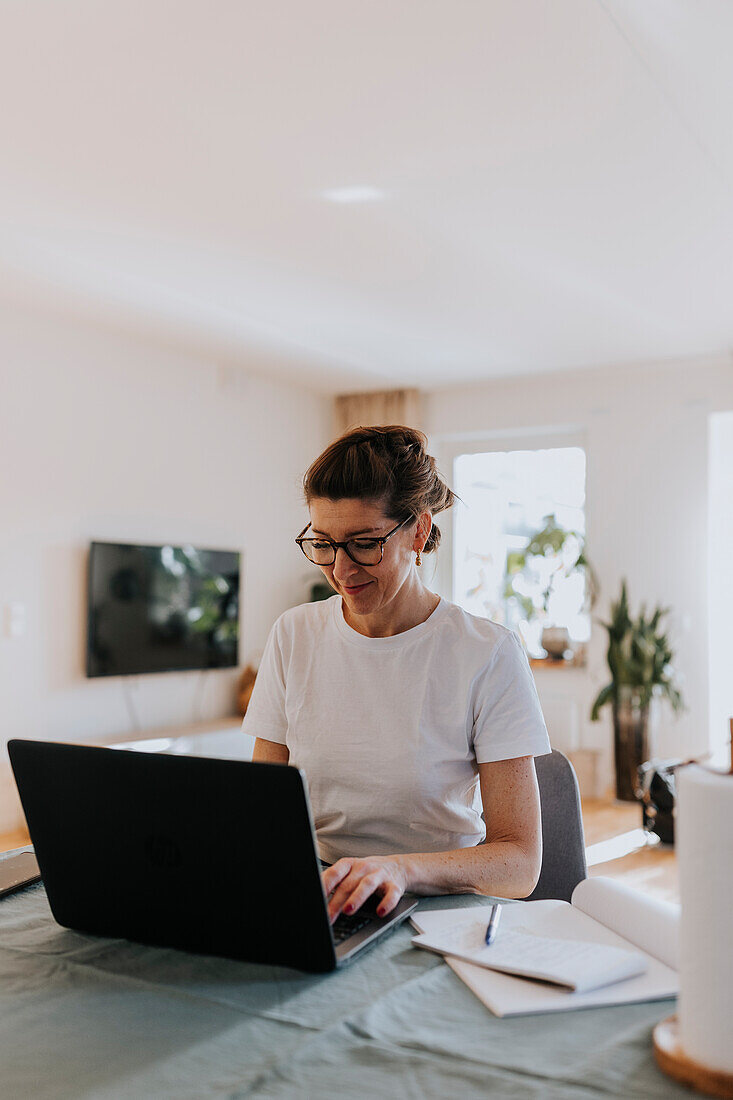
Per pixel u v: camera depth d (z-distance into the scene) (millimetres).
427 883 1211
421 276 4215
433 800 1413
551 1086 729
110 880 1070
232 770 957
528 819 1360
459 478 6449
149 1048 810
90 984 956
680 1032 747
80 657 4859
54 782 1076
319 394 6660
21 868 1372
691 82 2584
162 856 1024
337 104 2725
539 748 1387
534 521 6145
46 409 4734
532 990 909
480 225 3633
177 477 5480
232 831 972
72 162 3115
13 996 927
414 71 2541
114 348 5098
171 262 4051
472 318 4820
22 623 4559
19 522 4582
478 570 6316
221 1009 888
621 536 5746
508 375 6008
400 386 6379
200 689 5602
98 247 3881
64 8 2285
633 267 4059
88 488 4930
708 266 4027
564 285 4293
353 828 1445
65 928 1139
